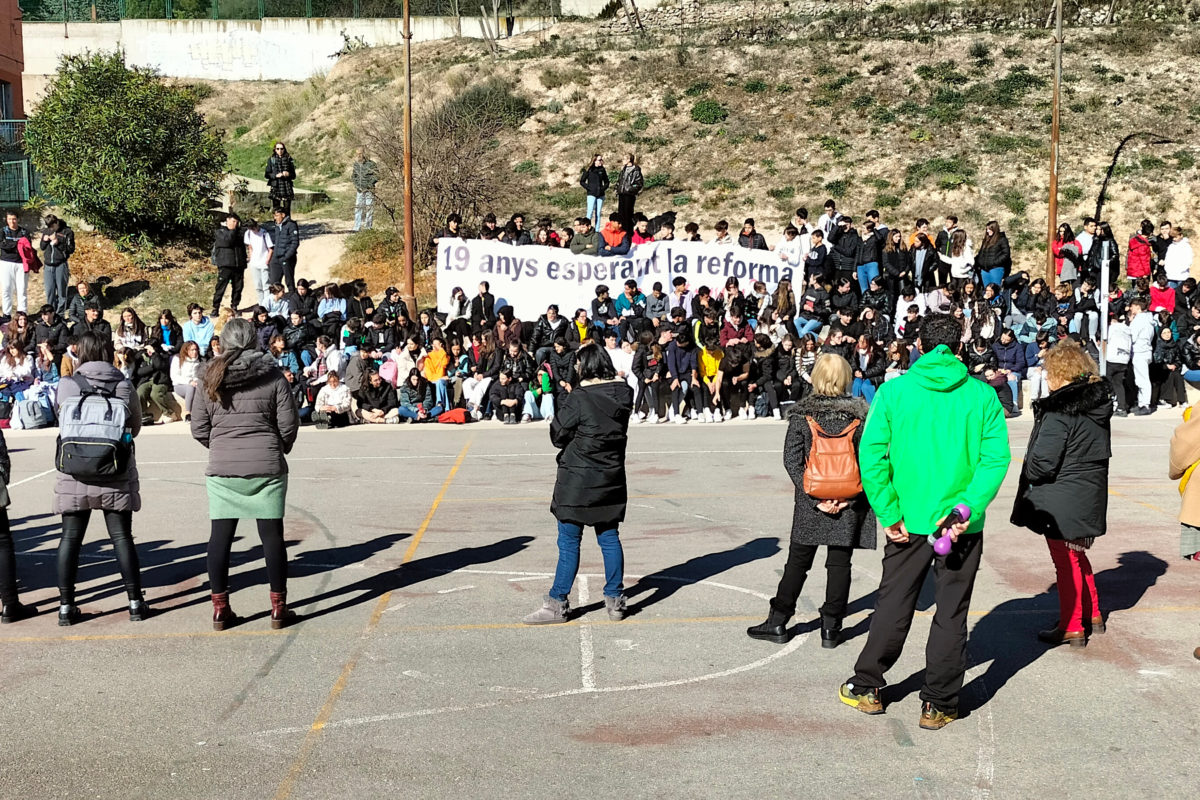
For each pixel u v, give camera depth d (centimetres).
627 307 2062
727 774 500
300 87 4075
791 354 1875
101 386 733
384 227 2742
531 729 553
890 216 2795
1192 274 2616
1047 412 646
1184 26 3556
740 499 1141
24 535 1023
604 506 726
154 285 2494
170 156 2578
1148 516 1034
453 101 3331
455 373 1873
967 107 3209
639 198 2941
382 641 695
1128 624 711
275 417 717
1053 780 492
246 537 998
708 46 3634
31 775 508
